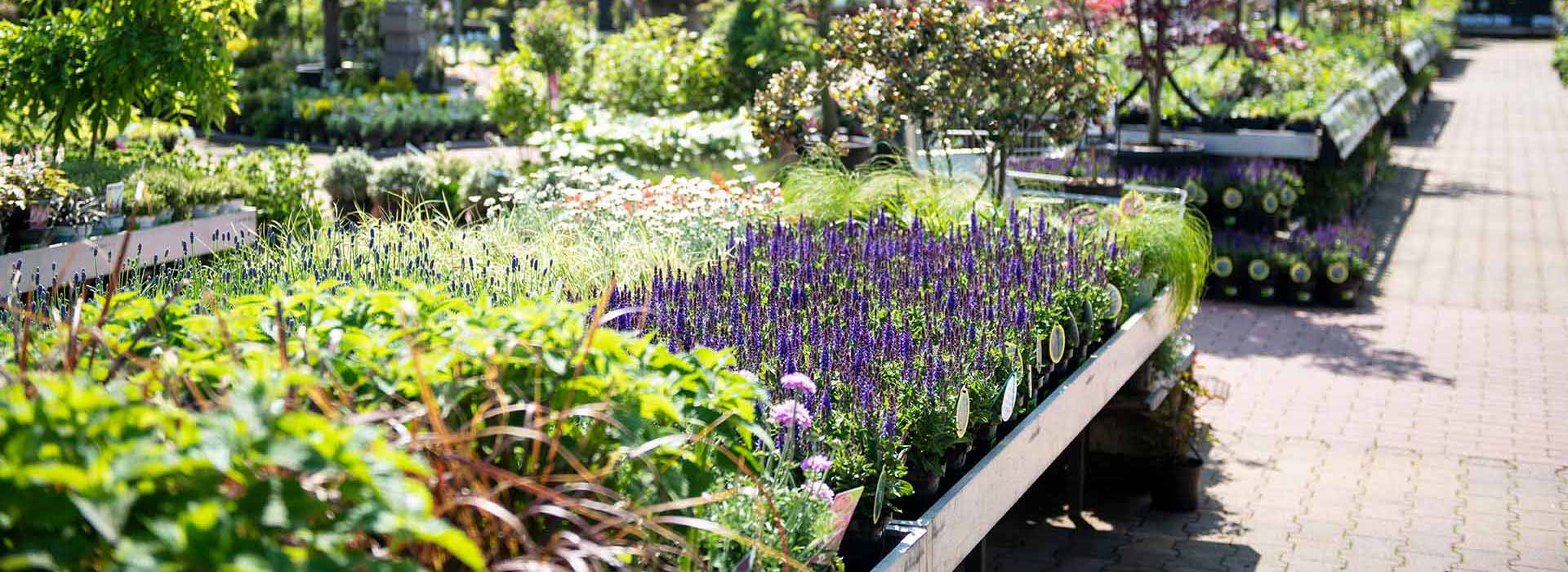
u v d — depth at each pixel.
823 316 4.48
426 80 24.39
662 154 10.29
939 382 3.84
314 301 2.53
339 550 1.63
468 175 10.66
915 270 5.18
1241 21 14.44
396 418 2.05
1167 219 6.69
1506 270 12.46
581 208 6.87
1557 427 7.67
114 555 1.53
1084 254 5.77
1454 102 29.09
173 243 7.18
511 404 2.27
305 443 1.57
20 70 8.04
